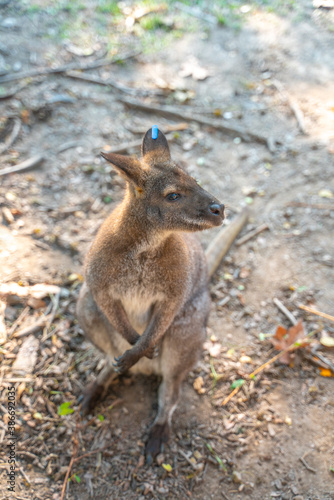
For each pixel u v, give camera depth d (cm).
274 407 119
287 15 229
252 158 167
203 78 192
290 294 138
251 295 138
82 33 205
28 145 162
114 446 112
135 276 104
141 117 175
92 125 170
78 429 113
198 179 160
